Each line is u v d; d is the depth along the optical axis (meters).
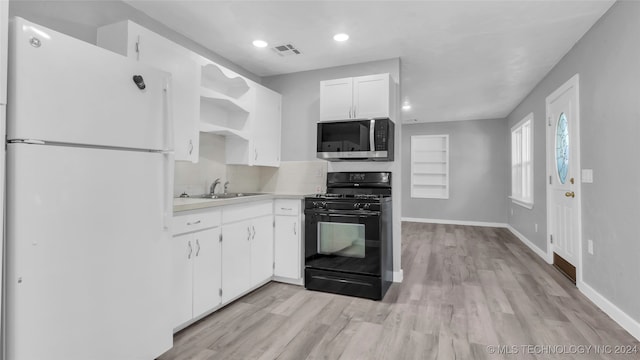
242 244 2.64
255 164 3.22
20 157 1.17
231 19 2.56
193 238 2.14
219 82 3.08
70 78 1.31
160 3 2.32
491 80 4.16
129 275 1.54
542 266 3.74
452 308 2.54
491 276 3.36
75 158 1.33
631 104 2.13
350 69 3.49
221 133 2.94
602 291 2.52
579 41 2.94
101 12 2.16
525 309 2.51
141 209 1.60
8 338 1.16
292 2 2.32
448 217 7.14
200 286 2.20
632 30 2.12
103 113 1.43
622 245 2.24
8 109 1.16
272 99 3.51
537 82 4.25
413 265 3.79
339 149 3.16
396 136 3.30
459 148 7.04
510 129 6.30
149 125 1.64
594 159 2.65
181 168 2.76
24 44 1.18
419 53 3.23
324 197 2.95
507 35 2.85
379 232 2.71
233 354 1.87
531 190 4.66
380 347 1.95
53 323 1.26
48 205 1.24
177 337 2.06
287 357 1.84
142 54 2.05
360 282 2.77
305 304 2.62
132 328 1.56
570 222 3.22
